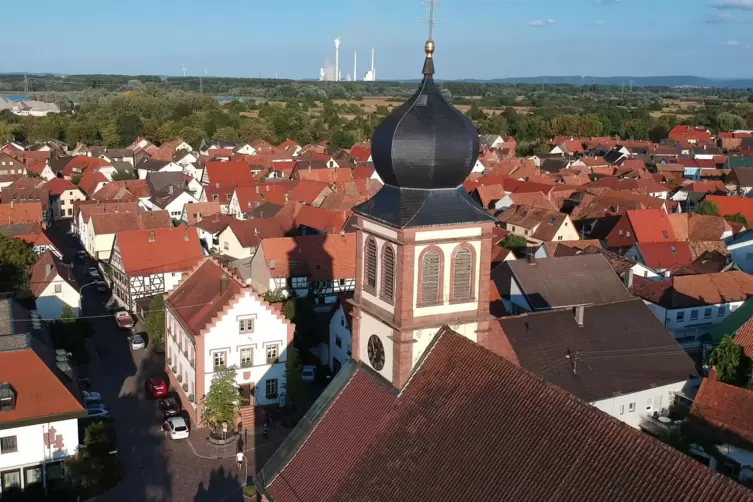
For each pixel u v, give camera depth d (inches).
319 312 3427.7
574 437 957.2
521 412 1035.3
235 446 2284.7
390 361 1288.1
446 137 1227.9
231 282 2554.1
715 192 6427.2
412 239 1234.0
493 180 6461.6
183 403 2564.0
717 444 1972.2
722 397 2042.3
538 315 2299.5
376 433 1217.4
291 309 3211.1
